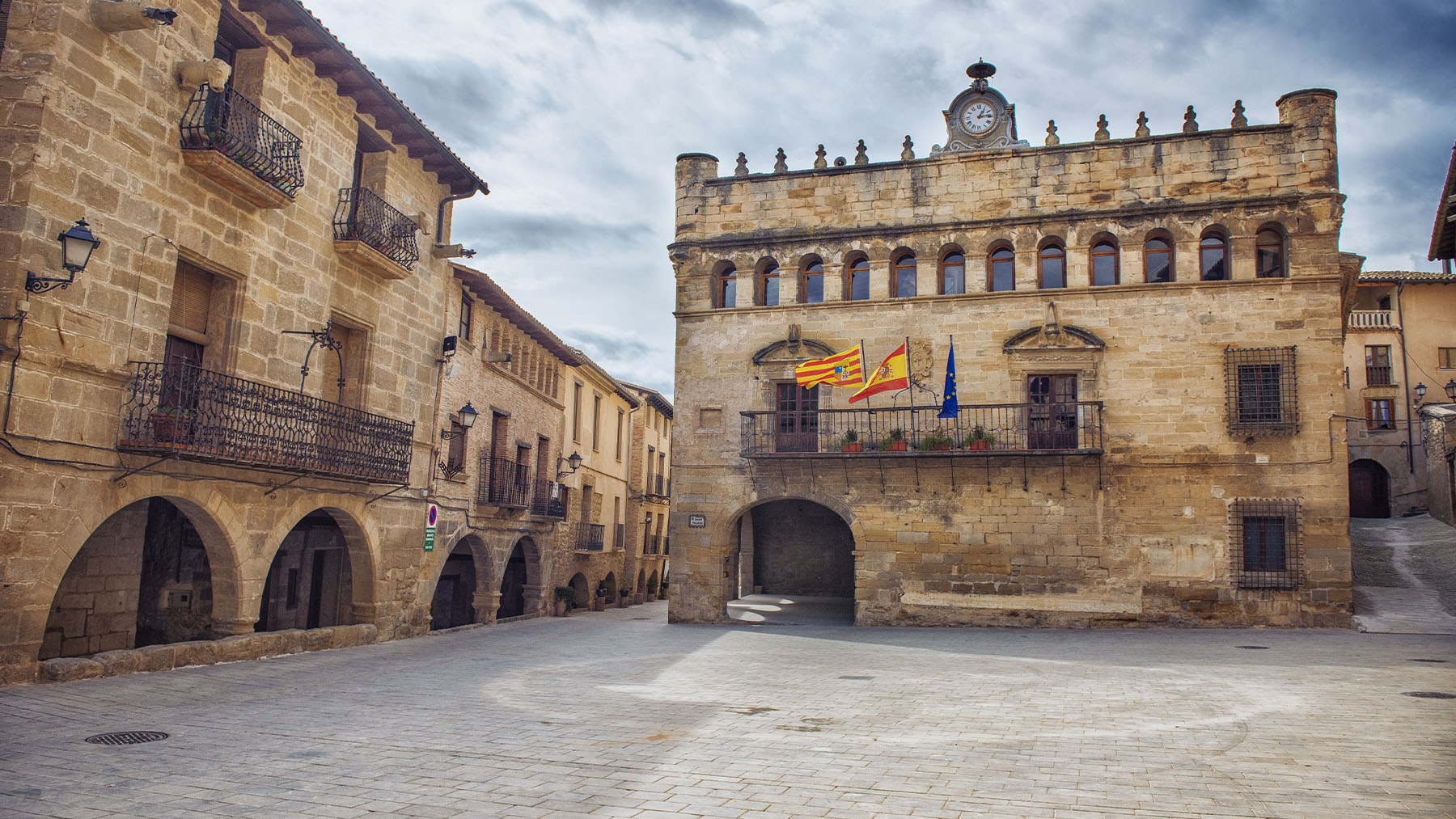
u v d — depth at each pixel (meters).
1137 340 21.77
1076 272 22.38
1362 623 19.47
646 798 6.25
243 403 14.16
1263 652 15.48
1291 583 20.33
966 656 15.52
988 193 23.17
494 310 25.97
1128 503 21.34
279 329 15.80
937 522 22.36
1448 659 13.94
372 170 19.30
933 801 6.15
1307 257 21.12
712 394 24.39
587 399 37.44
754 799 6.22
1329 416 20.61
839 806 6.04
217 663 13.62
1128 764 7.23
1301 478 20.59
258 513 15.10
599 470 39.38
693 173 25.42
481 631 22.55
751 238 24.62
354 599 18.67
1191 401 21.30
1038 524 21.75
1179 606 20.80
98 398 12.02
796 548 32.47
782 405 24.02
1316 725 8.73
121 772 6.92
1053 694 11.12
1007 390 22.34
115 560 14.98
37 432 11.13
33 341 11.04
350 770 7.05
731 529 24.05
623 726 9.02
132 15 11.82
